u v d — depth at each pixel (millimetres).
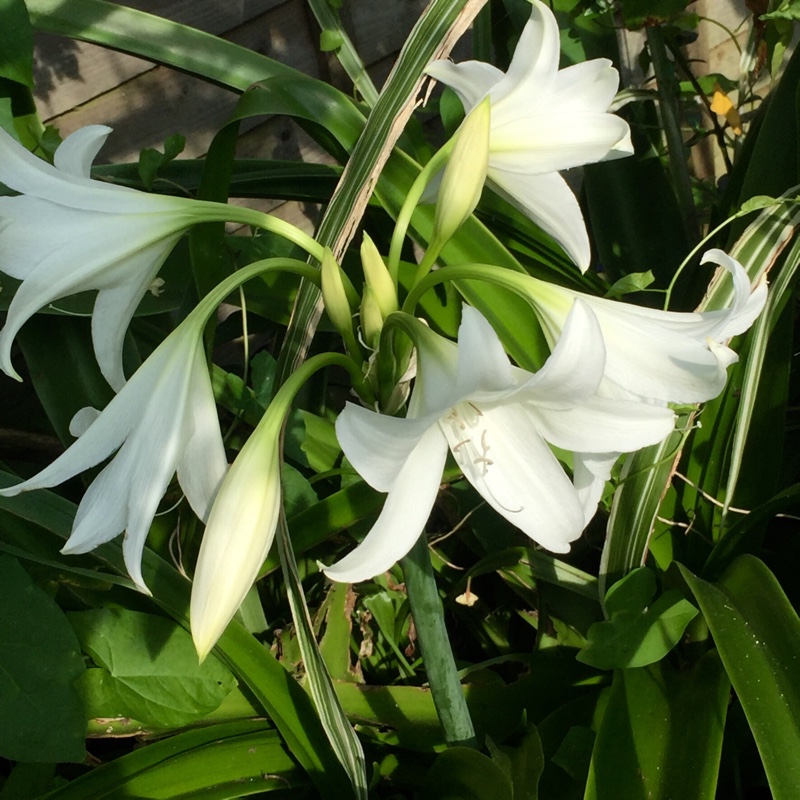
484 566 681
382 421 342
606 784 501
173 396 398
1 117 606
